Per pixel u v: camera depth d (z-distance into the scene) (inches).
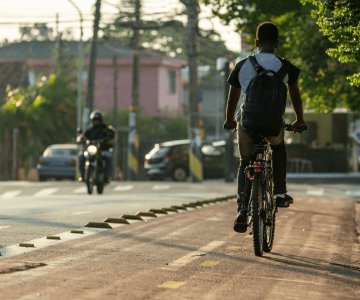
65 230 866.1
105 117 4507.9
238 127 687.7
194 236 832.3
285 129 717.9
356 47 957.2
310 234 926.4
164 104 5221.5
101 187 1845.5
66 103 3786.9
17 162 3452.3
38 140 3708.2
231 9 1972.2
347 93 1902.1
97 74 5196.9
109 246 727.1
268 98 665.0
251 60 681.0
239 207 693.9
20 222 962.7
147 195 1792.6
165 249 721.6
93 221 967.6
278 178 709.9
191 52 3112.7
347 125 3491.6
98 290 517.3
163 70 5216.5
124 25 3491.6
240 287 549.3
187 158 3132.4
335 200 1761.8
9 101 3695.9
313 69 1844.2
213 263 647.8
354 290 565.6
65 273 574.9
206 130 5634.8
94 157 1824.6
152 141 3858.3
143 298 498.0
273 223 737.6
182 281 561.6
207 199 1558.8
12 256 654.5
